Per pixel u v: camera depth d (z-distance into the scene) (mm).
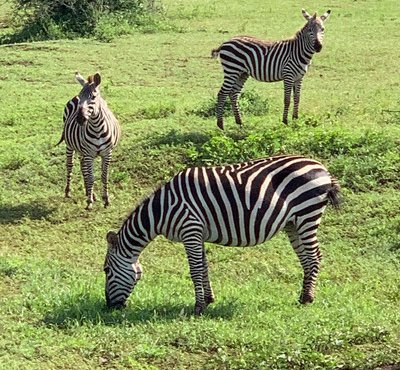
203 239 10062
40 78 22609
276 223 10000
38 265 12008
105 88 20688
